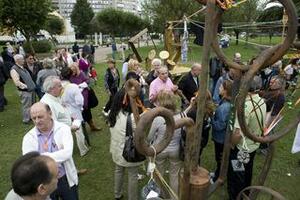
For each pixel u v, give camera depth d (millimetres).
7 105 9289
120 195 4137
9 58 12422
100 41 48281
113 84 7695
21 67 7266
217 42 1657
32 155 1773
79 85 6059
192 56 16875
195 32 8430
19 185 1671
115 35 48281
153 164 2207
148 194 2240
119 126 3531
